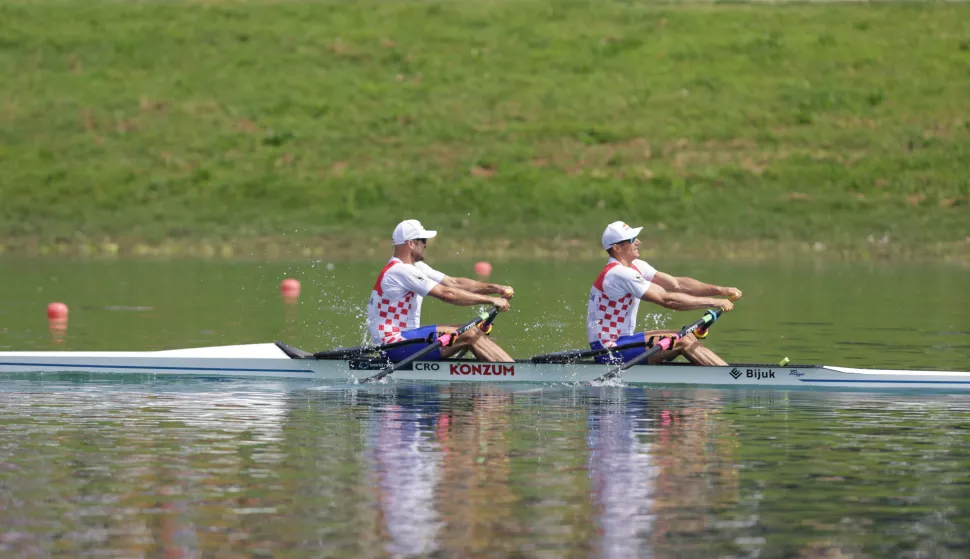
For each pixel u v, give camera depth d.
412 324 61.91
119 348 72.44
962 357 69.75
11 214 149.62
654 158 163.25
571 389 59.56
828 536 34.53
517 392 58.69
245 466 42.28
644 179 158.00
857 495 38.78
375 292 61.81
